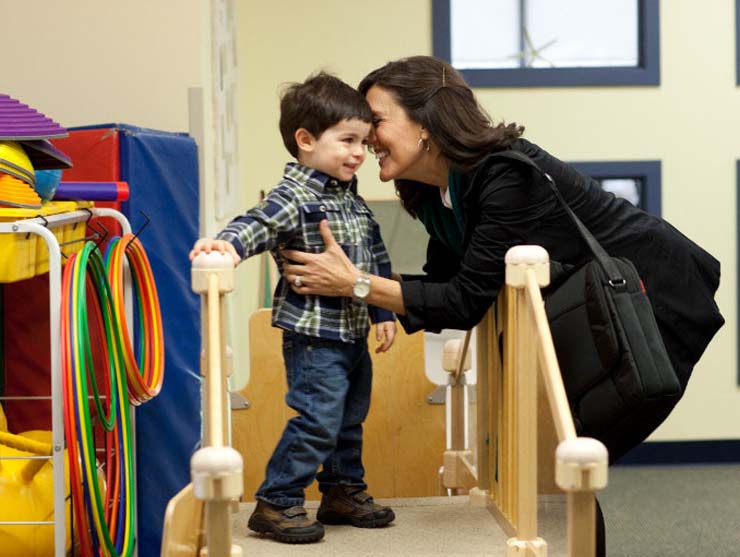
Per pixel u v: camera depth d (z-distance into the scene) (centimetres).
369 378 239
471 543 224
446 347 314
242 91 486
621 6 514
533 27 512
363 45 494
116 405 238
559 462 166
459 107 224
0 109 225
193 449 278
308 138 227
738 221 511
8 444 231
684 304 231
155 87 306
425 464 347
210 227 334
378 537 228
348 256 227
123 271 254
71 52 306
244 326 457
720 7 505
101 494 223
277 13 490
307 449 223
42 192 240
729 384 516
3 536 222
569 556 167
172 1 305
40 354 279
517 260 204
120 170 268
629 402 209
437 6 494
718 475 498
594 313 213
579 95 504
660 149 508
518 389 211
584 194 228
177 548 185
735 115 509
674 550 383
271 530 225
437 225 248
